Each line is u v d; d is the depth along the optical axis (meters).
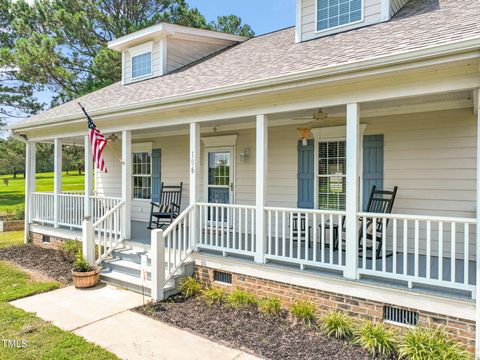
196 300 5.36
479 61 3.56
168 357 3.72
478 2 5.11
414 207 5.95
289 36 8.17
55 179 8.88
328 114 6.36
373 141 6.30
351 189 4.43
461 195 5.58
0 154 20.38
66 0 16.20
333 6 6.61
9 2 17.81
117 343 4.02
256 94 5.05
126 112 6.74
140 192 10.55
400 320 4.11
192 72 8.04
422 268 4.96
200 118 6.05
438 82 3.88
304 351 3.84
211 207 5.92
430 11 5.59
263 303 4.88
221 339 4.13
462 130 5.57
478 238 3.56
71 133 8.45
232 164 8.22
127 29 16.23
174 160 9.53
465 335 3.67
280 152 7.43
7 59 15.45
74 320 4.65
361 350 3.83
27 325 4.45
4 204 19.19
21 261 7.82
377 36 5.17
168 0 17.11
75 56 16.73
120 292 5.77
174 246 5.61
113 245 6.95
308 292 4.72
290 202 7.30
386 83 4.19
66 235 8.39
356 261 4.37
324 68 4.23
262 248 5.20
